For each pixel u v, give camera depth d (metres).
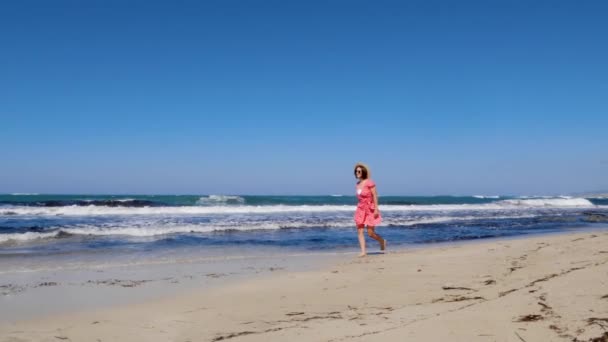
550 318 3.21
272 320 3.76
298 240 11.81
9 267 7.14
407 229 15.70
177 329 3.58
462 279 5.35
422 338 2.97
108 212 23.84
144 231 13.01
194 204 33.50
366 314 3.83
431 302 4.21
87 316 4.10
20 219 17.81
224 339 3.26
